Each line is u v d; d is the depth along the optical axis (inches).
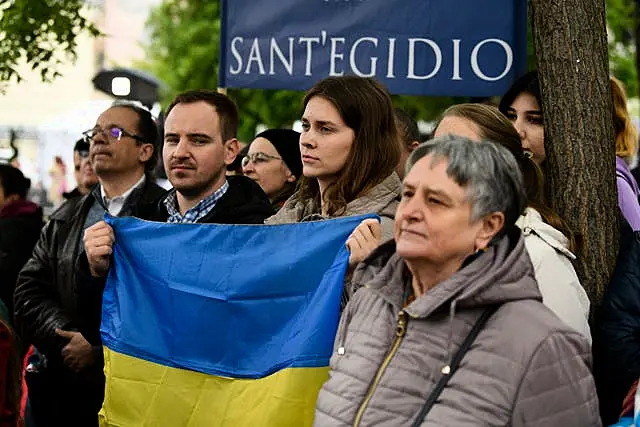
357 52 321.4
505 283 168.7
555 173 249.4
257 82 327.3
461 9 317.1
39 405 299.4
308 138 234.7
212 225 229.8
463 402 164.9
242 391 216.8
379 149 234.2
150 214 271.4
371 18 320.2
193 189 255.8
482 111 227.3
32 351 311.0
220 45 329.7
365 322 182.5
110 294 240.4
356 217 217.9
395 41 319.6
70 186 1168.8
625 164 290.4
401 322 174.4
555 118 249.0
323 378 203.5
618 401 223.1
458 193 171.2
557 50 248.1
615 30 871.1
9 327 242.7
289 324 217.0
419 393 169.2
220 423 217.2
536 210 220.4
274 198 347.6
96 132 309.0
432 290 171.0
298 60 324.5
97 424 295.3
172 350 226.8
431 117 912.9
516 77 316.5
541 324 165.8
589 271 243.9
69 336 292.8
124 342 233.3
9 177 439.2
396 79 319.6
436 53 318.3
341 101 232.4
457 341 168.9
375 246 206.4
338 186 232.8
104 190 311.7
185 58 1096.2
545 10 249.6
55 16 451.2
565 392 164.6
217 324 222.7
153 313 231.6
